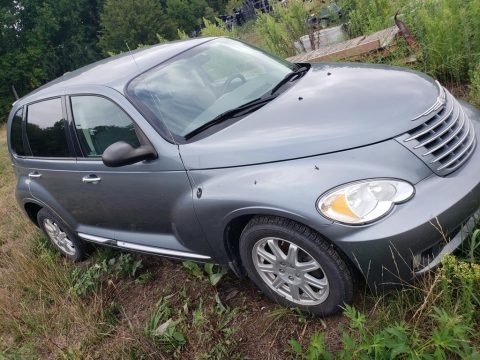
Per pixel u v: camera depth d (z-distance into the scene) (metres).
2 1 42.88
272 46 9.23
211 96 3.51
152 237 3.71
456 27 5.20
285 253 2.82
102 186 3.71
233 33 11.27
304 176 2.60
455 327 2.21
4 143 15.97
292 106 3.12
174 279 3.88
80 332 3.71
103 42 44.56
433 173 2.56
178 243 3.51
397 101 2.87
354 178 2.51
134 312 3.71
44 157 4.30
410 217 2.40
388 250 2.40
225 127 3.15
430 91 3.03
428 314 2.46
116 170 3.51
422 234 2.39
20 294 4.54
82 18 53.44
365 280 2.58
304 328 2.85
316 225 2.48
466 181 2.55
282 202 2.57
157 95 3.48
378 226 2.40
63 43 48.78
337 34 8.37
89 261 4.81
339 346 2.64
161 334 3.20
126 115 3.44
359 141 2.63
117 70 3.84
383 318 2.58
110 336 3.54
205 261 3.34
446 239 2.53
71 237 4.67
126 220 3.80
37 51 43.00
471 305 2.37
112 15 43.50
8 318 4.12
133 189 3.46
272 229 2.70
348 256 2.49
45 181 4.37
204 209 2.97
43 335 3.83
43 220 4.96
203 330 3.15
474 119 3.14
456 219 2.46
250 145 2.87
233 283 3.50
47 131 4.21
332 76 3.50
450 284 2.57
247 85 3.65
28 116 4.47
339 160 2.59
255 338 2.96
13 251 5.46
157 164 3.22
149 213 3.51
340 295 2.65
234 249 3.14
